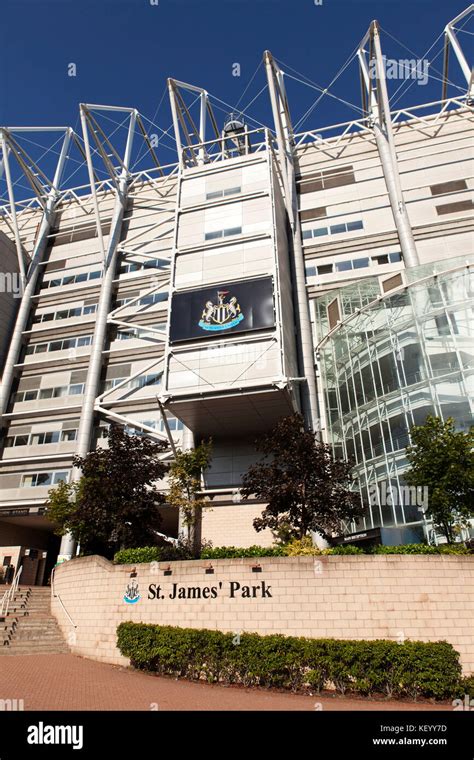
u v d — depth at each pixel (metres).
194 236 37.38
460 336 25.75
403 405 26.44
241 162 39.88
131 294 45.75
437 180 42.91
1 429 42.53
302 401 35.69
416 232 40.88
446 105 46.06
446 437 18.42
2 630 17.72
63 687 11.52
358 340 31.19
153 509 22.52
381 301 29.95
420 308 27.80
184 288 34.81
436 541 21.98
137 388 40.34
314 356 37.62
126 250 47.69
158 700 10.66
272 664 12.62
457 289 26.92
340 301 34.62
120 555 18.30
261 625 14.38
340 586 14.20
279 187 42.84
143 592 16.33
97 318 44.09
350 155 46.75
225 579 15.31
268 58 44.38
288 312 36.53
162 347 41.50
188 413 32.19
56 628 18.86
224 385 30.25
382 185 44.28
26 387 44.56
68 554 33.25
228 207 37.88
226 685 12.88
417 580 13.89
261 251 34.94
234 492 32.88
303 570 14.66
